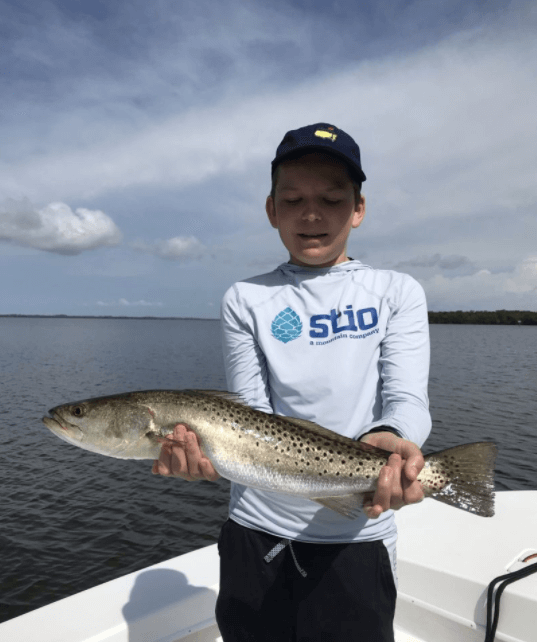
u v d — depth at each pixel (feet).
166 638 8.85
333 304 7.30
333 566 6.46
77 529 33.27
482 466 6.34
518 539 10.27
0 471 46.11
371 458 6.39
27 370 145.69
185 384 111.86
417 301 7.34
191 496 39.78
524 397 92.38
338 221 7.34
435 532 10.67
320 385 6.88
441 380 121.90
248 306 7.77
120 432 7.55
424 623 9.53
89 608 9.06
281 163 7.37
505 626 8.37
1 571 27.61
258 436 7.04
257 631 6.82
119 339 419.95
